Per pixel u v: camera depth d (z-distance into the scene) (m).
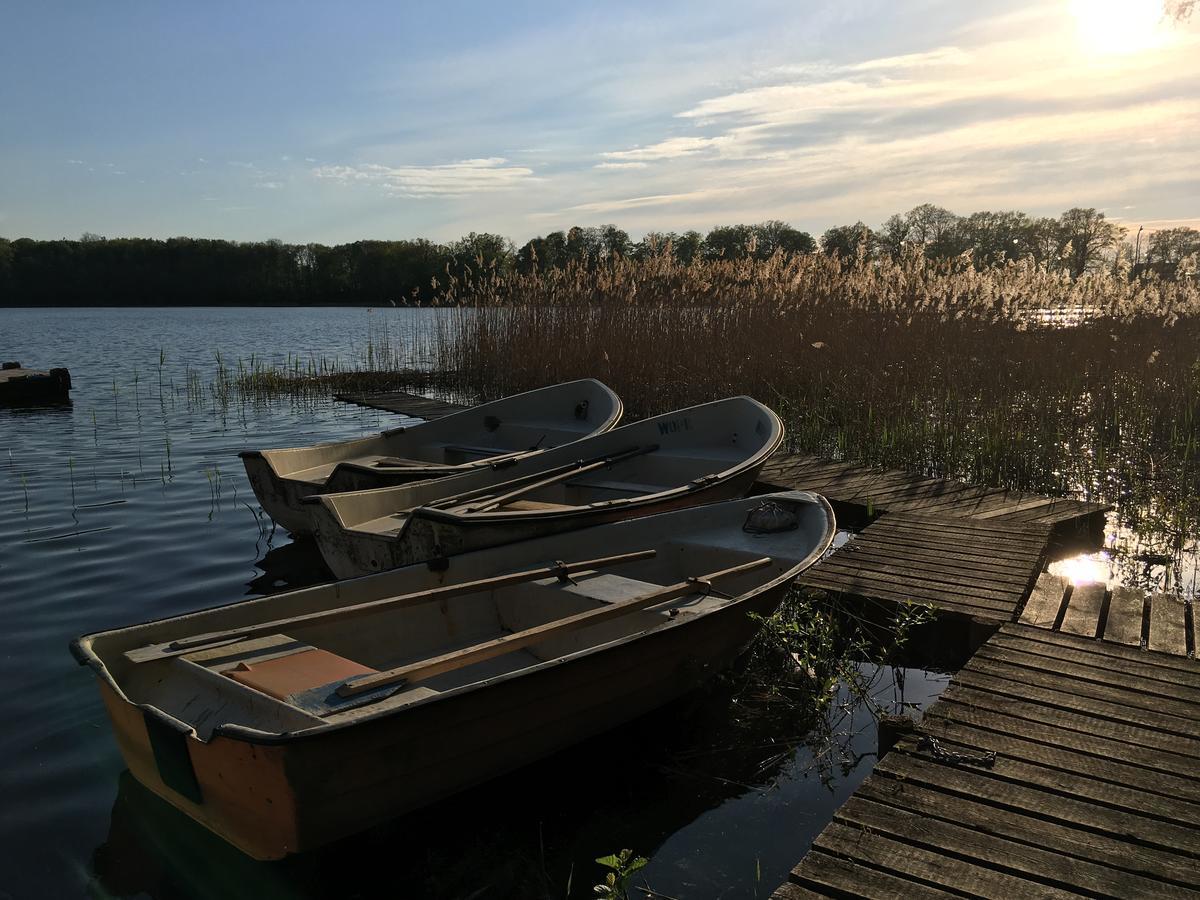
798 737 3.81
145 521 7.10
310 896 2.84
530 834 3.14
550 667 3.15
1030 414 9.28
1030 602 4.78
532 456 6.70
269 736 2.55
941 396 9.86
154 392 15.87
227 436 11.20
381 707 2.87
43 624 4.94
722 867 2.90
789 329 11.16
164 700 3.17
